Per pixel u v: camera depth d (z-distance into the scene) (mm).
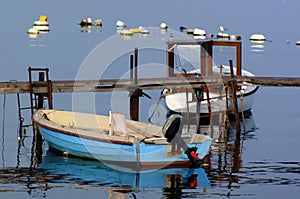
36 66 91812
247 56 111562
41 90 56312
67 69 90312
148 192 42031
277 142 57312
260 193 41906
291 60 108688
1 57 99375
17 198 40062
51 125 50156
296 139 58625
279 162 49969
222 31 134125
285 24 173750
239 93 66250
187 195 41375
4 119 63250
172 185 43344
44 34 133375
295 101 79250
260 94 84000
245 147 55000
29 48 111062
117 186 42969
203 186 43281
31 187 42344
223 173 46375
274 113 71375
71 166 47375
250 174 46250
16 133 57750
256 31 153500
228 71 70688
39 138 55031
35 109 60312
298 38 143500
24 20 158625
